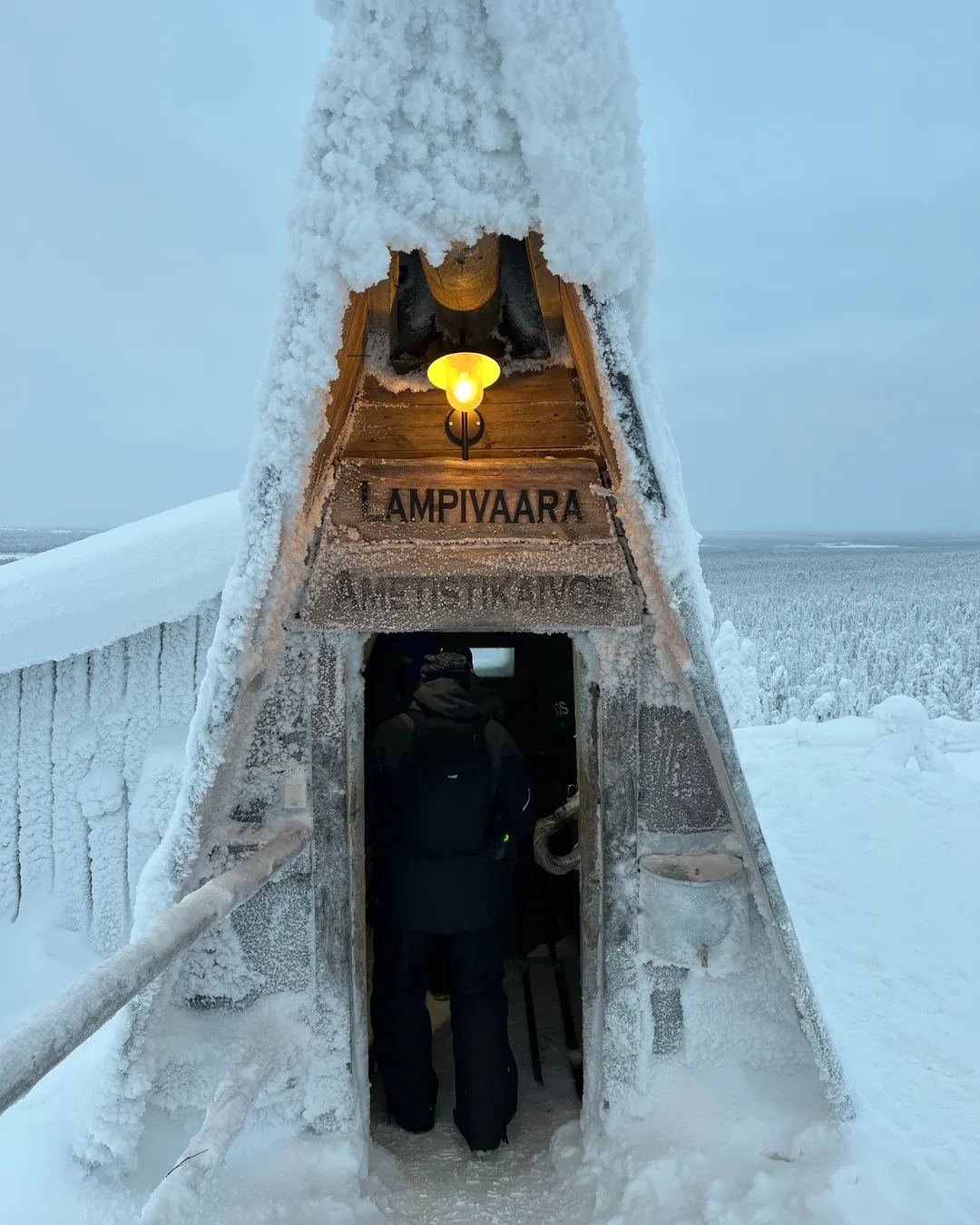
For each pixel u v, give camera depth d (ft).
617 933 7.57
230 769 7.11
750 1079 7.48
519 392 7.41
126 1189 7.00
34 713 12.28
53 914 12.31
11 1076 3.42
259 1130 7.30
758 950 7.44
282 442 5.88
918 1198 6.35
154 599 12.00
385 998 8.78
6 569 13.21
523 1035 10.82
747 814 6.69
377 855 9.02
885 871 17.49
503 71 4.98
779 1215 6.26
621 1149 7.29
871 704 122.31
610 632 7.46
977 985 12.34
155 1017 6.95
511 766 8.79
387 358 7.41
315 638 7.38
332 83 5.08
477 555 7.29
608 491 7.09
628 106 5.30
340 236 5.33
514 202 5.32
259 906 7.43
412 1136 8.62
